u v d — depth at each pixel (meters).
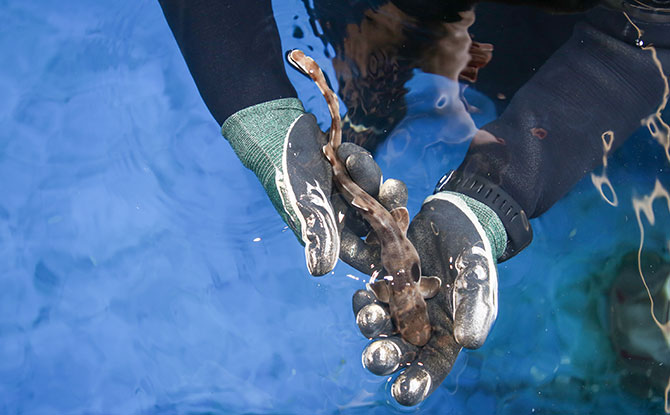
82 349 1.40
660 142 1.46
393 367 1.01
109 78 1.68
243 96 1.25
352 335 1.37
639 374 1.30
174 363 1.38
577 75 1.31
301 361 1.36
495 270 1.08
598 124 1.29
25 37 1.77
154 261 1.47
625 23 1.33
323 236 1.03
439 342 1.07
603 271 1.38
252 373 1.36
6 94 1.69
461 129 1.47
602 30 1.35
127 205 1.53
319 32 1.55
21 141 1.62
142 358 1.39
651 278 1.36
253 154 1.20
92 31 1.76
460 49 1.49
